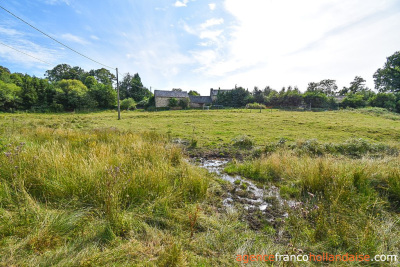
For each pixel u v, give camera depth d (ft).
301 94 118.62
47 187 8.64
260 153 21.65
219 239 7.02
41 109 100.42
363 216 8.45
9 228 6.11
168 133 32.86
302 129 39.17
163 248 6.11
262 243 6.97
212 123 47.80
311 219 8.67
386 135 33.55
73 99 109.50
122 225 7.00
